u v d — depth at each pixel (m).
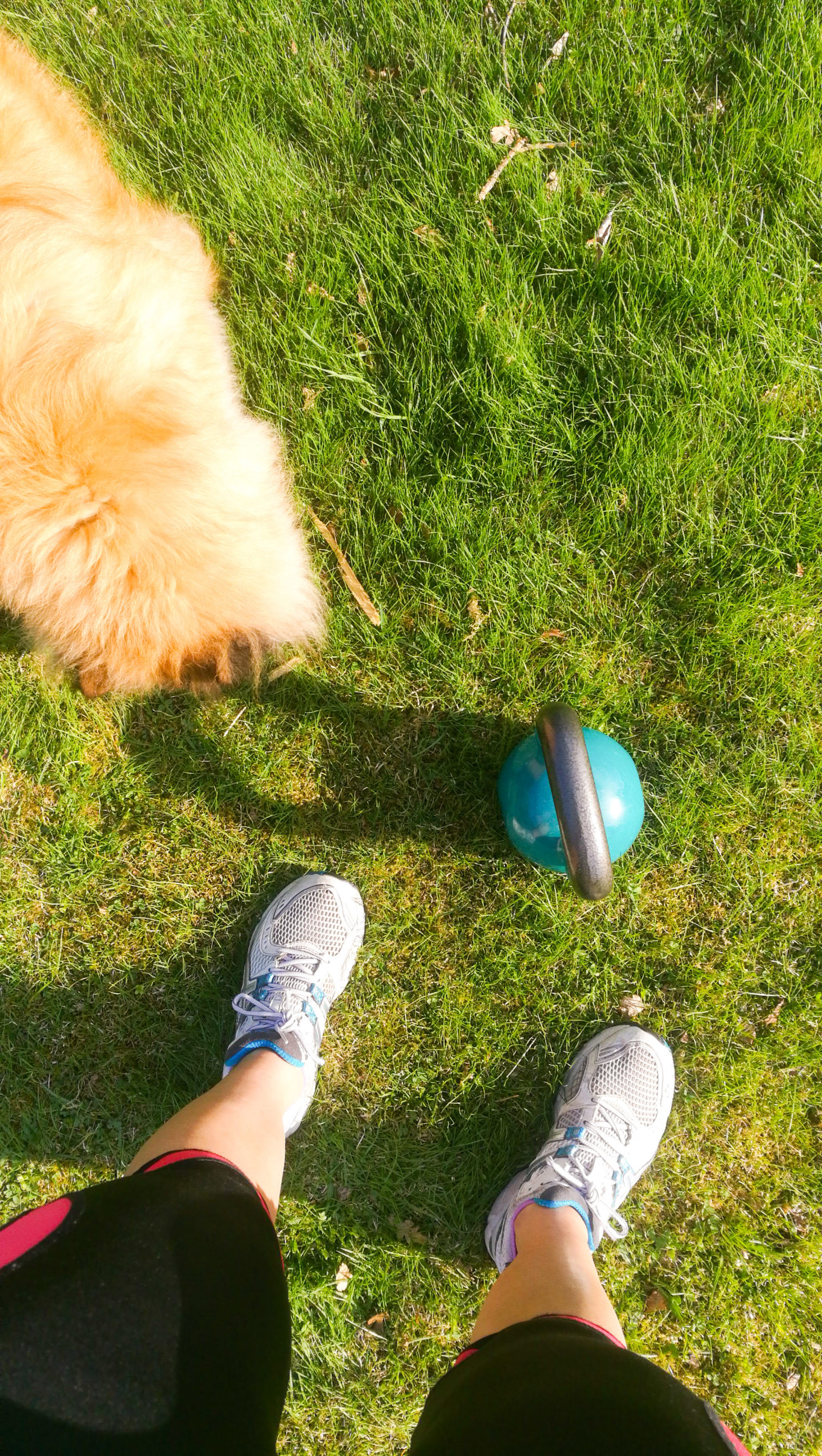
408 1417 2.21
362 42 2.53
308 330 2.43
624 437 2.39
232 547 1.59
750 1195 2.33
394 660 2.44
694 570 2.45
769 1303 2.26
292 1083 2.12
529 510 2.43
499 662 2.42
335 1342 2.24
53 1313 1.05
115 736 2.46
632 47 2.49
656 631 2.44
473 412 2.42
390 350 2.45
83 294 1.62
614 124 2.52
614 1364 1.23
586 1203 2.05
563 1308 1.63
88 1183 2.33
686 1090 2.36
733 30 2.51
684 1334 2.25
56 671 1.83
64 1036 2.38
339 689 2.43
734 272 2.45
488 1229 2.22
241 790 2.43
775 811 2.43
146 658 1.60
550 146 2.49
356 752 2.43
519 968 2.38
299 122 2.54
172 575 1.52
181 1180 1.40
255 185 2.49
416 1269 2.27
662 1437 1.02
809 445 2.45
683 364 2.45
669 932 2.40
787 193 2.49
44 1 2.60
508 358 2.39
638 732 2.45
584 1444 1.01
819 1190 2.32
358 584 2.43
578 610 2.44
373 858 2.41
